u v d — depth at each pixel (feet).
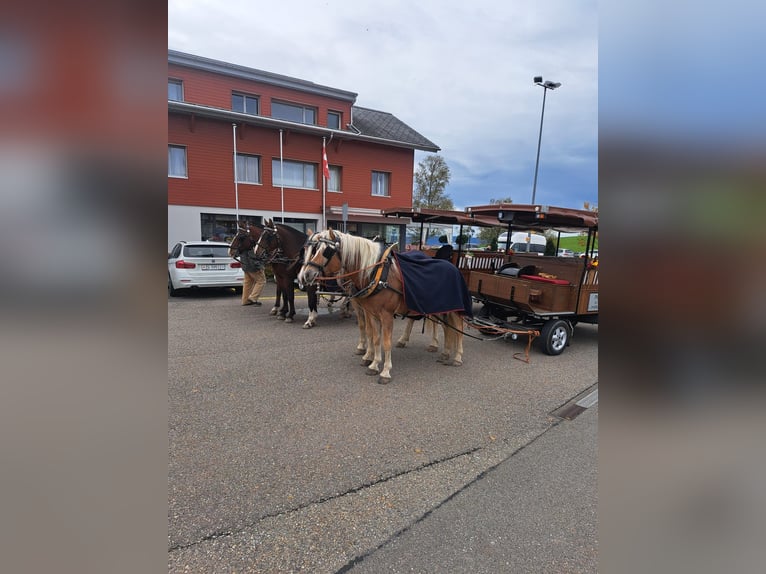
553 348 19.86
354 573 6.45
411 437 10.99
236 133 48.39
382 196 60.08
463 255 25.95
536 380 16.08
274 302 31.94
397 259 15.60
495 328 19.30
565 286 19.69
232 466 9.36
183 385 14.26
